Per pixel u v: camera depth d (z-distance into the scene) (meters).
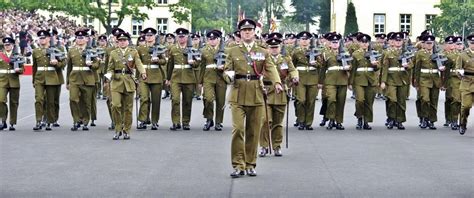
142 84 20.31
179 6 70.06
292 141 17.75
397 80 20.59
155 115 20.42
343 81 20.36
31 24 60.66
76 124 20.12
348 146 16.86
